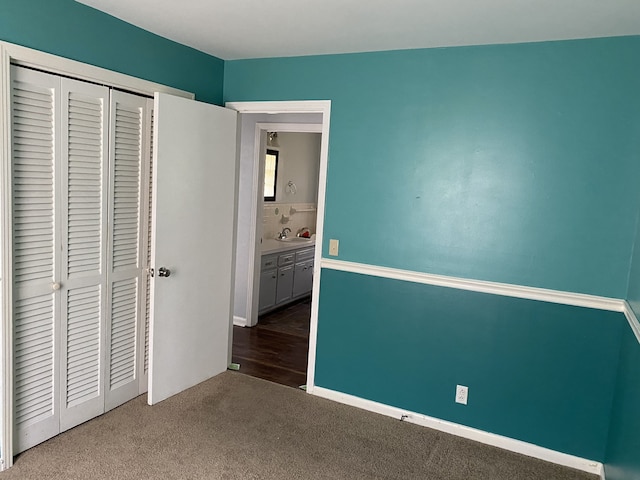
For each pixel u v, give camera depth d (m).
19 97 2.25
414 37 2.67
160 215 2.91
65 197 2.52
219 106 3.35
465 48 2.77
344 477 2.48
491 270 2.82
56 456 2.48
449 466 2.64
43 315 2.49
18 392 2.42
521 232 2.73
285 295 5.64
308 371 3.42
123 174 2.85
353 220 3.16
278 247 5.38
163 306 3.03
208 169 3.24
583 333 2.63
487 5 2.14
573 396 2.69
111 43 2.65
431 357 3.02
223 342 3.65
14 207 2.29
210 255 3.37
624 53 2.44
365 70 3.04
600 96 2.50
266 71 3.36
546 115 2.62
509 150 2.71
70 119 2.49
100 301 2.80
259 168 4.62
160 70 2.98
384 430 2.98
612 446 2.45
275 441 2.78
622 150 2.48
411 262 3.02
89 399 2.82
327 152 3.20
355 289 3.20
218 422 2.94
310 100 3.23
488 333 2.85
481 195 2.80
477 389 2.91
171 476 2.39
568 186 2.60
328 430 2.94
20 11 2.21
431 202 2.93
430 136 2.90
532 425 2.80
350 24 2.52
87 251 2.69
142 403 3.10
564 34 2.46
